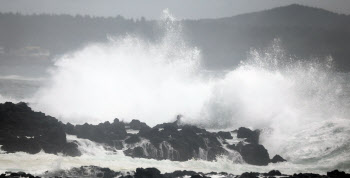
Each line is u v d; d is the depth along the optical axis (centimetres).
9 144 11150
